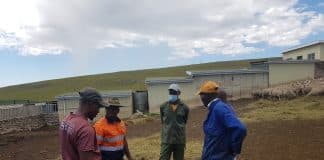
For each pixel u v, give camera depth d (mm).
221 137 6422
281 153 13359
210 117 6566
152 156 13906
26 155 19406
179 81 37562
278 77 39125
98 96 5164
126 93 37438
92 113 5172
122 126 7605
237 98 38312
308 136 16641
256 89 38719
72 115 5109
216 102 6555
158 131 23438
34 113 36094
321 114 23234
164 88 37562
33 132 31734
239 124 6203
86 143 4867
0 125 30453
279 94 32531
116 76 105938
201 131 20516
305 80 37000
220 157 6410
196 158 13383
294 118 22484
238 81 38531
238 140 6211
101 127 7324
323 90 30156
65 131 4980
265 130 18875
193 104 37688
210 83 6695
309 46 42094
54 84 103438
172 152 11000
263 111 26234
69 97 37156
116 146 7438
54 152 19547
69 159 4953
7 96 89125
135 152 14711
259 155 13172
